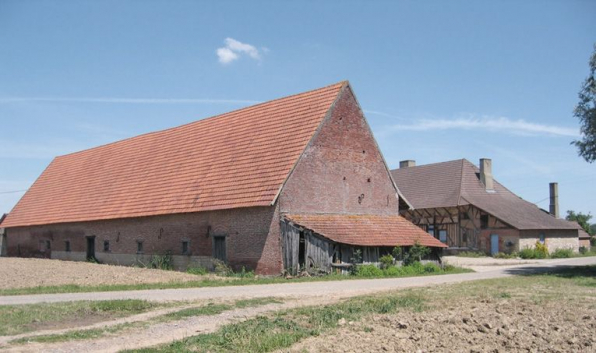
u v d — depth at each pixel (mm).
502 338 12828
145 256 37406
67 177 51312
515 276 30078
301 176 31703
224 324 14742
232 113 40500
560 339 12703
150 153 44094
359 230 32250
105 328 14094
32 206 51000
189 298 19422
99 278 26953
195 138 41125
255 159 33750
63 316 15508
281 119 35750
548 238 55750
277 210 30375
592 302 18547
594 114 32750
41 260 41875
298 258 30000
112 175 45312
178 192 36219
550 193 65875
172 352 11656
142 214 37062
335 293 21484
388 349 11875
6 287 22859
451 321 14805
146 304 17656
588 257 52781
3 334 13234
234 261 31703
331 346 12141
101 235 41500
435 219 59531
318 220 31516
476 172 61656
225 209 31781
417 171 66250
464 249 56000
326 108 33656
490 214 53531
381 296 20281
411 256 33656
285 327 14062
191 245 34219
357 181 34969
